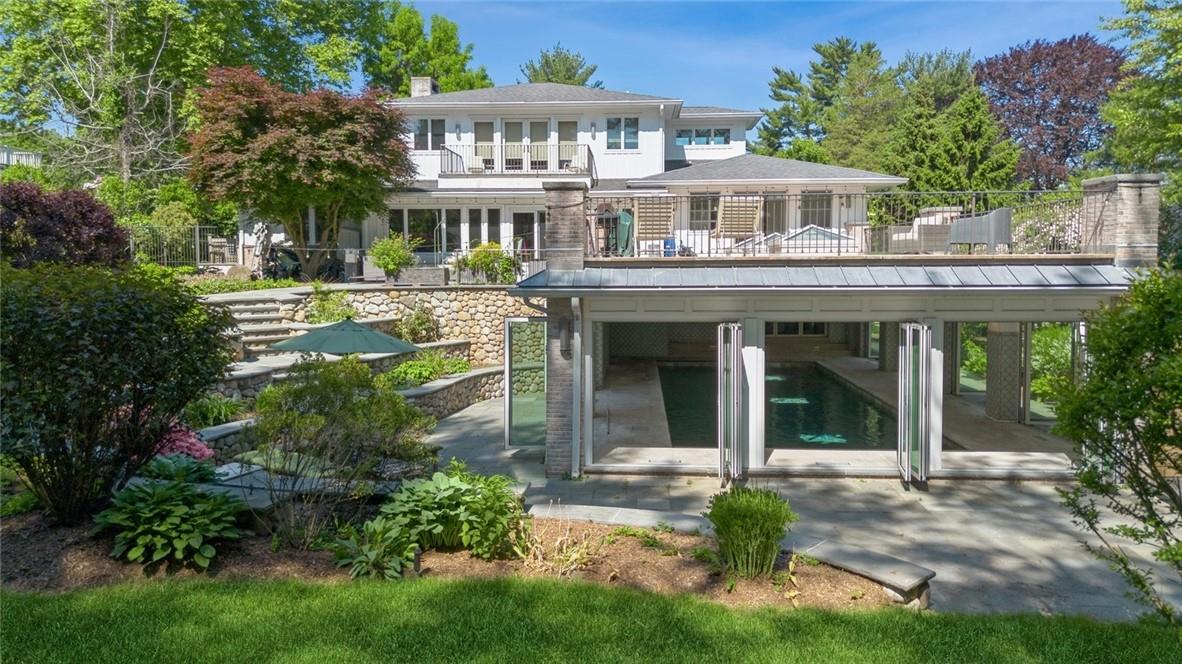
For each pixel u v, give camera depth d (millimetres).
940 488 11438
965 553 8602
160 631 5141
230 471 8844
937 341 11805
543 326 13492
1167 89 22859
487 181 29562
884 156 43969
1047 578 7820
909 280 11305
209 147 23125
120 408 7109
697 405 19609
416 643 5094
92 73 27078
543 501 10680
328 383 7277
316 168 23328
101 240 17016
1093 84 50188
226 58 32312
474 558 6895
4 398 6086
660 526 7801
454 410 17156
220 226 28047
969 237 13867
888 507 10484
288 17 34250
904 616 5906
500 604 5766
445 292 21266
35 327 6207
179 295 7426
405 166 25641
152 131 27953
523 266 23750
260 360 15539
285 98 23438
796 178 26016
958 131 39875
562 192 12016
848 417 17844
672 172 28047
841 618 5770
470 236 30094
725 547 6590
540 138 31859
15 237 15484
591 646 5141
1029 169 48562
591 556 6797
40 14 28641
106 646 4906
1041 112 51656
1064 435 6203
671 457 12750
